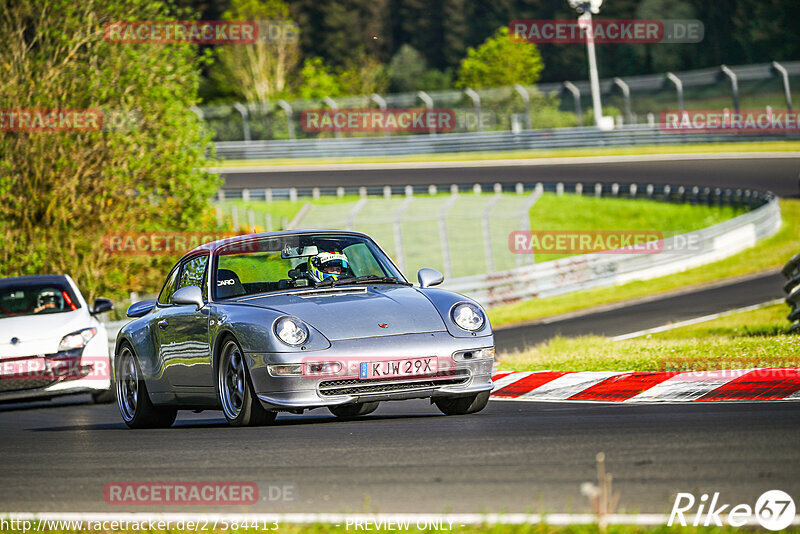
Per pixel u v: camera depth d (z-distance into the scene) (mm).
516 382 36438
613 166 175000
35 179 75562
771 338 40719
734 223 109125
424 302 28656
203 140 81000
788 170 157750
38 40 76438
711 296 81125
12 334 43094
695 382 31594
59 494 19469
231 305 29156
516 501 16500
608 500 16047
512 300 90125
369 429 26203
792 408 25969
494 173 178500
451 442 22984
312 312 27656
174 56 79562
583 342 48000
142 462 22844
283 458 22016
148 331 32719
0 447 28109
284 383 26625
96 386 44219
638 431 22984
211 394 29625
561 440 22297
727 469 18109
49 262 75562
